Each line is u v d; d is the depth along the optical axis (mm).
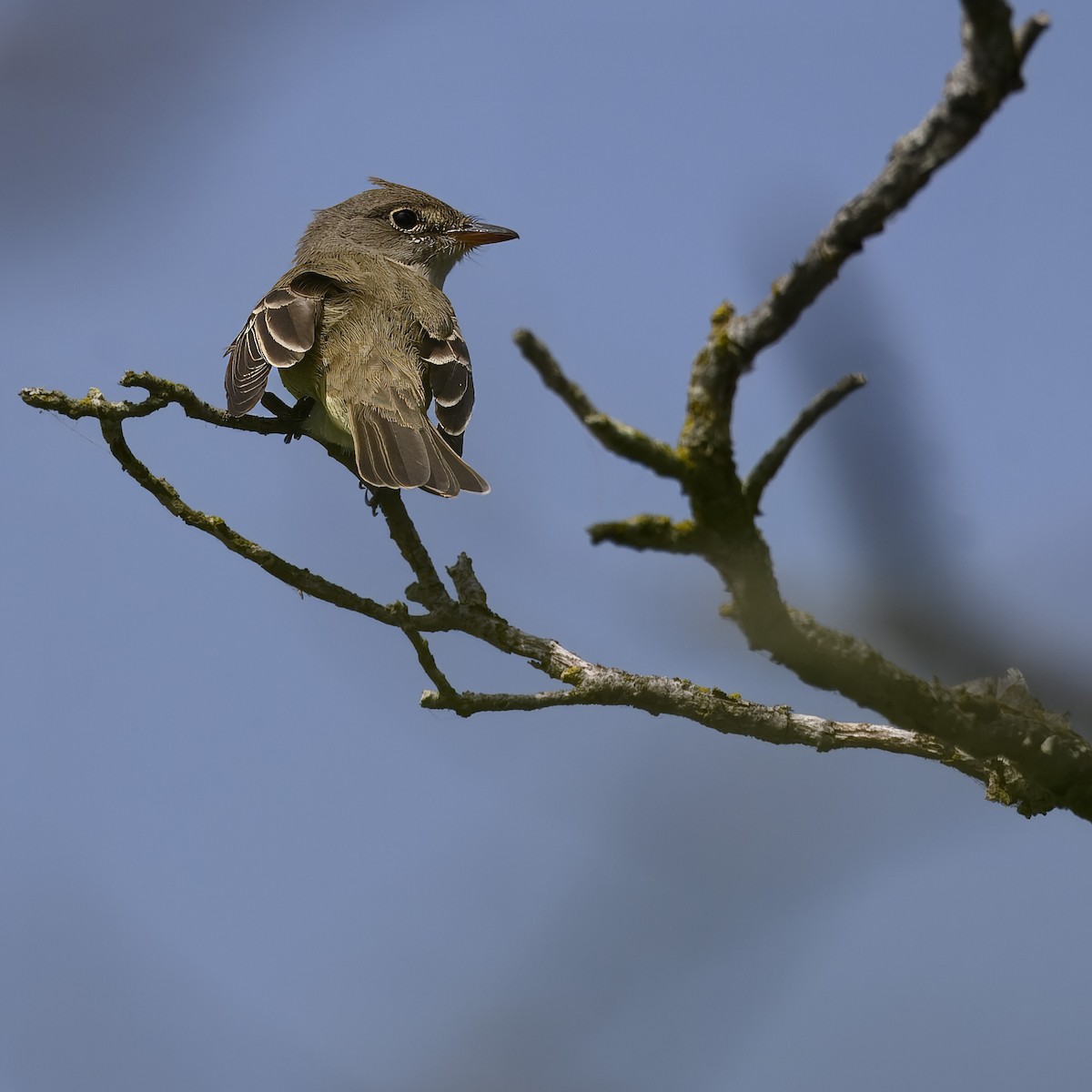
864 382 4375
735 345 4410
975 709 5363
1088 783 5441
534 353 4273
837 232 4195
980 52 3912
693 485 4496
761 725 7004
